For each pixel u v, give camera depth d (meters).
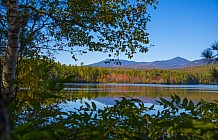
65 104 4.97
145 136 1.18
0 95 0.70
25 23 4.22
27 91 1.96
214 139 1.29
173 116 1.58
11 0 3.89
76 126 1.51
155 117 1.59
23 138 0.89
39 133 0.90
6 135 0.62
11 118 1.59
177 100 1.64
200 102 1.74
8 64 3.72
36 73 2.07
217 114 1.66
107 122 1.51
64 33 5.95
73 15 5.71
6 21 4.40
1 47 4.73
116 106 1.69
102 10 5.89
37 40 5.38
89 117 1.52
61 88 1.39
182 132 1.37
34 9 4.96
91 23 5.84
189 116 1.58
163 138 1.38
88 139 1.23
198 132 1.33
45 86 1.45
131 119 1.55
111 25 6.05
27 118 1.81
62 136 1.30
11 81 1.83
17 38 3.87
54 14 5.62
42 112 1.80
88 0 5.67
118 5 6.16
